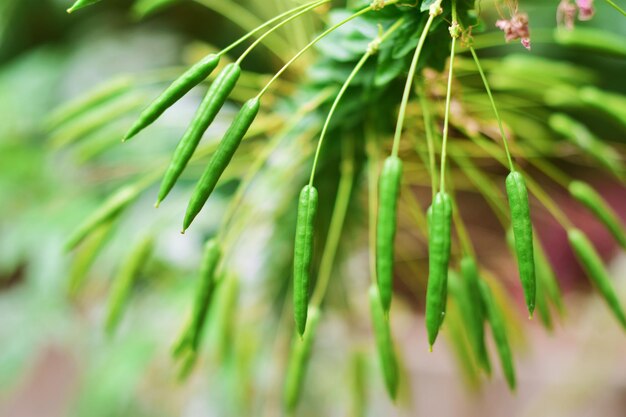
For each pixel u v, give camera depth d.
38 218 0.66
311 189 0.33
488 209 0.91
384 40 0.38
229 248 0.43
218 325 0.45
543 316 0.42
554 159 0.88
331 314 0.56
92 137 0.56
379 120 0.42
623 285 0.85
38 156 0.71
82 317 0.66
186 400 0.66
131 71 0.83
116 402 0.58
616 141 0.82
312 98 0.43
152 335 0.61
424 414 0.95
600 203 0.41
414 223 0.52
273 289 0.52
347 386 0.59
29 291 0.66
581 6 0.35
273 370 0.56
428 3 0.35
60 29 0.89
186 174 0.55
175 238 0.57
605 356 0.85
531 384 0.95
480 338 0.40
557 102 0.45
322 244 0.48
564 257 0.99
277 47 0.56
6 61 0.91
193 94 0.62
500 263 0.80
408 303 0.87
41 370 0.94
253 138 0.54
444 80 0.41
